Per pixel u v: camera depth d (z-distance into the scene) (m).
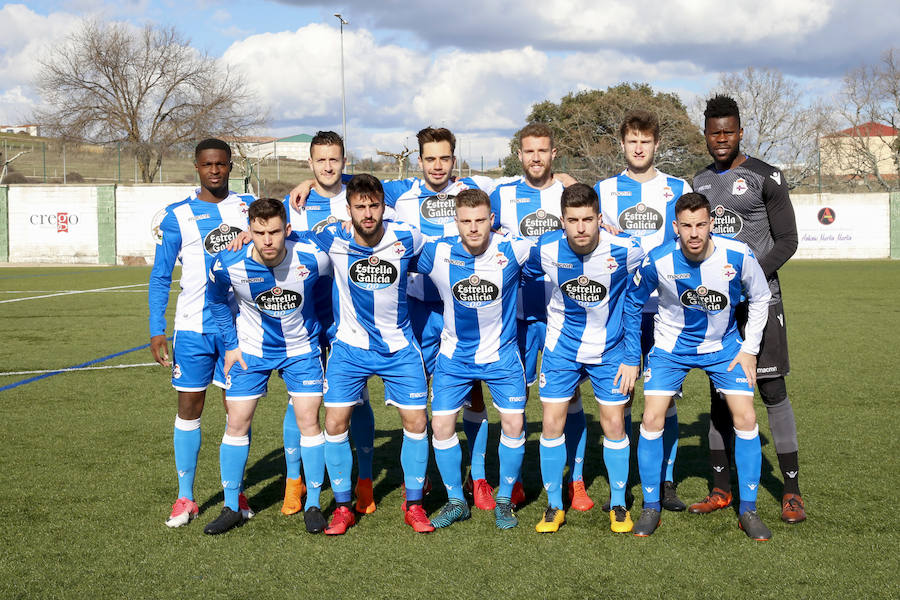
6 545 3.44
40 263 27.36
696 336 3.65
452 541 3.52
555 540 3.52
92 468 4.58
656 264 3.57
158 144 37.31
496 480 4.55
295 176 44.53
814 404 6.01
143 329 10.74
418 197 4.58
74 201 27.17
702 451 4.99
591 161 37.56
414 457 3.75
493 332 3.72
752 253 3.51
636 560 3.26
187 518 3.74
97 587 3.02
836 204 27.50
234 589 3.00
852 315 11.67
